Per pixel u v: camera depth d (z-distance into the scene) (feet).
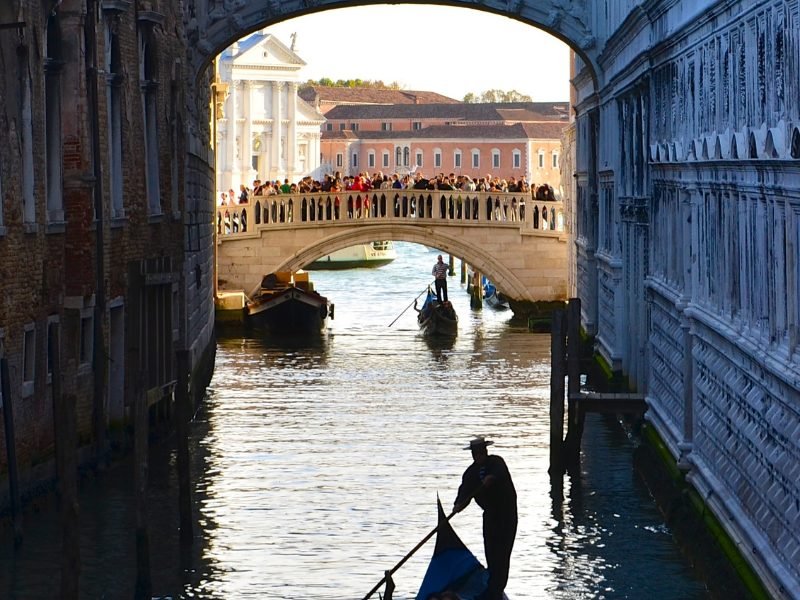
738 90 63.10
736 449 62.64
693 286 74.59
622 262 111.24
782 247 54.60
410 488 86.63
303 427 108.17
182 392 72.84
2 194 71.92
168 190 108.06
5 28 71.92
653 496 81.56
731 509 62.08
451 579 58.59
